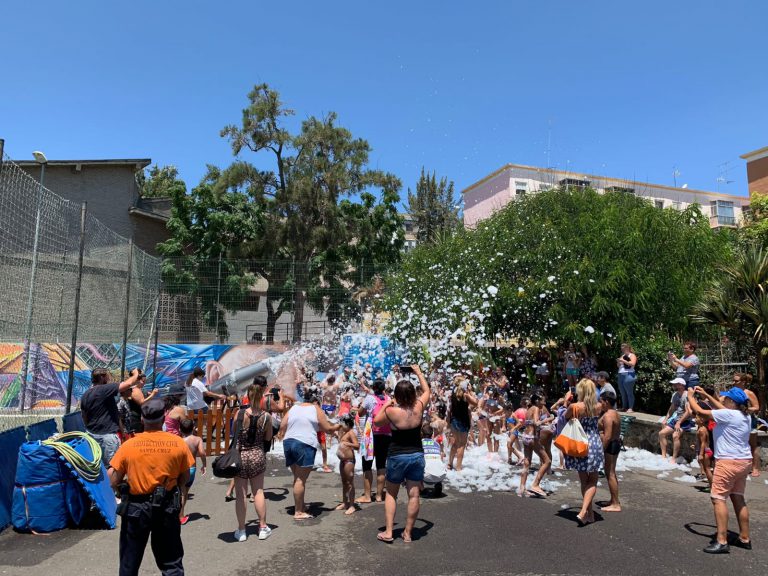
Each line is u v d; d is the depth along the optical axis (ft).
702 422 26.43
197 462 33.12
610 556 17.25
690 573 15.97
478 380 44.86
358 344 55.72
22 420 27.68
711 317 39.47
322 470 30.99
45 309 31.27
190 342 57.11
